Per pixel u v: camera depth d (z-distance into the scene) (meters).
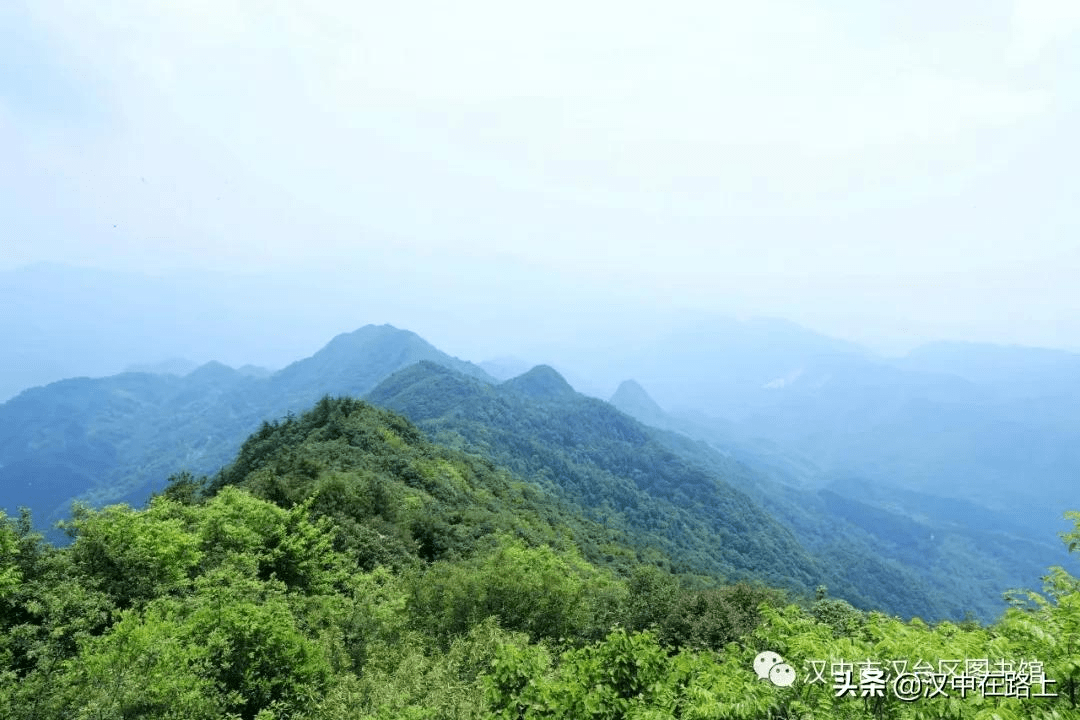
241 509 33.09
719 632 23.39
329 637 23.53
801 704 9.05
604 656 12.38
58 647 18.28
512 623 27.62
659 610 26.22
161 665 15.82
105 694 14.68
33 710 14.46
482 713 14.47
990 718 7.18
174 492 41.00
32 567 21.00
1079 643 8.34
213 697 16.47
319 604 27.34
